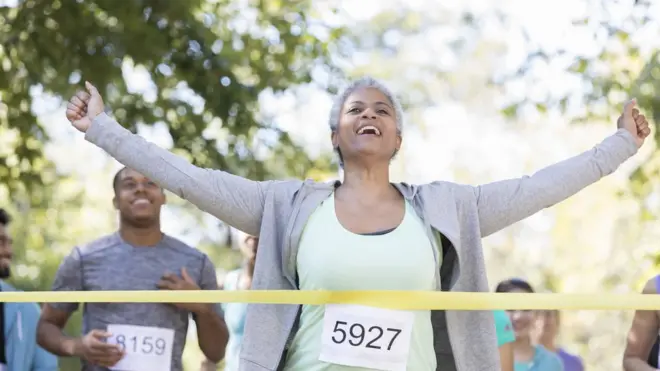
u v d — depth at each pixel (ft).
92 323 18.40
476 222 13.01
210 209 12.92
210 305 18.93
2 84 32.73
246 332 12.57
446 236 12.72
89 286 18.45
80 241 71.31
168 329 18.43
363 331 12.39
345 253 12.53
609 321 74.49
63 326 19.15
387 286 12.48
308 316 12.70
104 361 18.03
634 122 13.84
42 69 32.45
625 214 63.05
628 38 37.76
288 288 12.92
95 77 32.50
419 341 12.58
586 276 69.62
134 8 32.24
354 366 12.40
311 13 37.78
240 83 34.06
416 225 12.82
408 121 98.02
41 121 35.24
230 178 13.01
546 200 13.21
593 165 13.43
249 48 35.65
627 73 37.73
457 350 12.65
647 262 38.83
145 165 12.80
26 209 59.88
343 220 12.80
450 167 99.19
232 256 64.80
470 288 12.97
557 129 87.40
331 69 37.04
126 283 18.40
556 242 72.69
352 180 13.17
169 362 18.38
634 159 46.93
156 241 18.84
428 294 12.39
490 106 98.27
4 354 19.36
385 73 97.55
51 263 64.03
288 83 35.88
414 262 12.54
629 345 17.90
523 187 13.17
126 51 32.55
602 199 66.95
